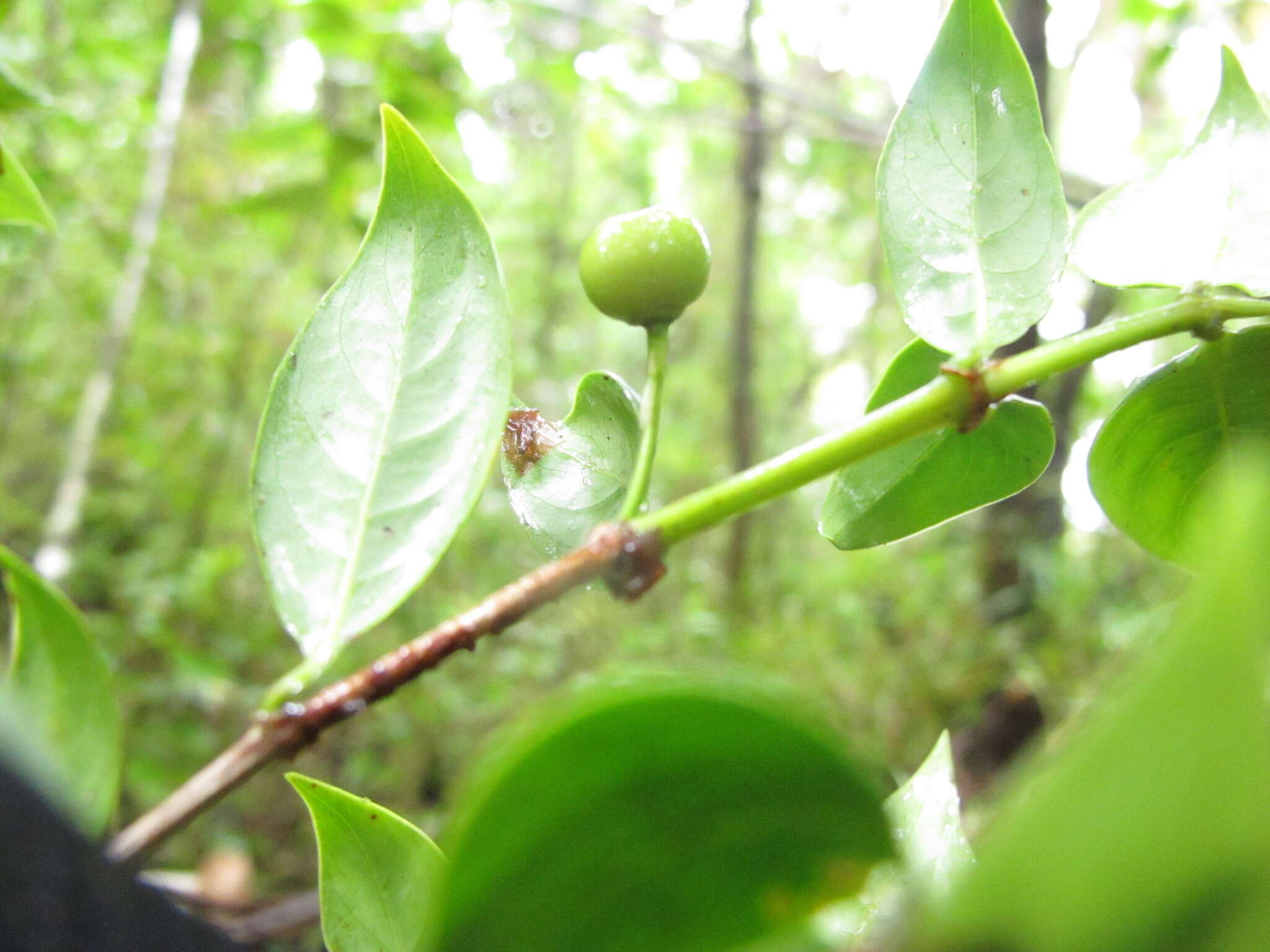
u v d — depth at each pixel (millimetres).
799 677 606
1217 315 112
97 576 675
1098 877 46
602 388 122
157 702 555
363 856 103
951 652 542
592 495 119
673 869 59
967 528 736
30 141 489
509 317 101
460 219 104
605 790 57
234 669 618
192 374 787
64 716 90
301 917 291
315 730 87
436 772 602
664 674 56
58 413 779
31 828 57
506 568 751
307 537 98
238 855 389
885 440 101
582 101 828
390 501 99
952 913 48
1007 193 116
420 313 103
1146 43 552
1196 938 47
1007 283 112
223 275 771
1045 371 105
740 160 919
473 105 551
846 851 59
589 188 1181
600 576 91
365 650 647
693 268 115
